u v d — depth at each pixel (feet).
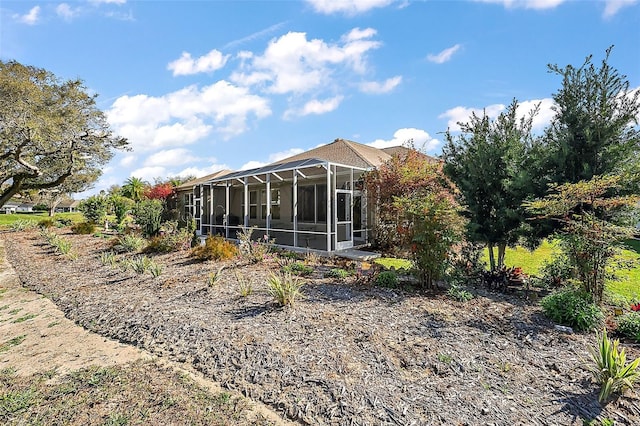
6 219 124.88
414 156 40.68
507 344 15.03
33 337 19.13
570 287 20.93
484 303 20.35
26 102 59.21
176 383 13.03
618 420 10.14
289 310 19.22
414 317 18.04
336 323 17.25
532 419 10.22
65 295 27.07
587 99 22.65
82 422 10.89
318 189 49.49
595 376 11.89
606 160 22.27
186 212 85.46
